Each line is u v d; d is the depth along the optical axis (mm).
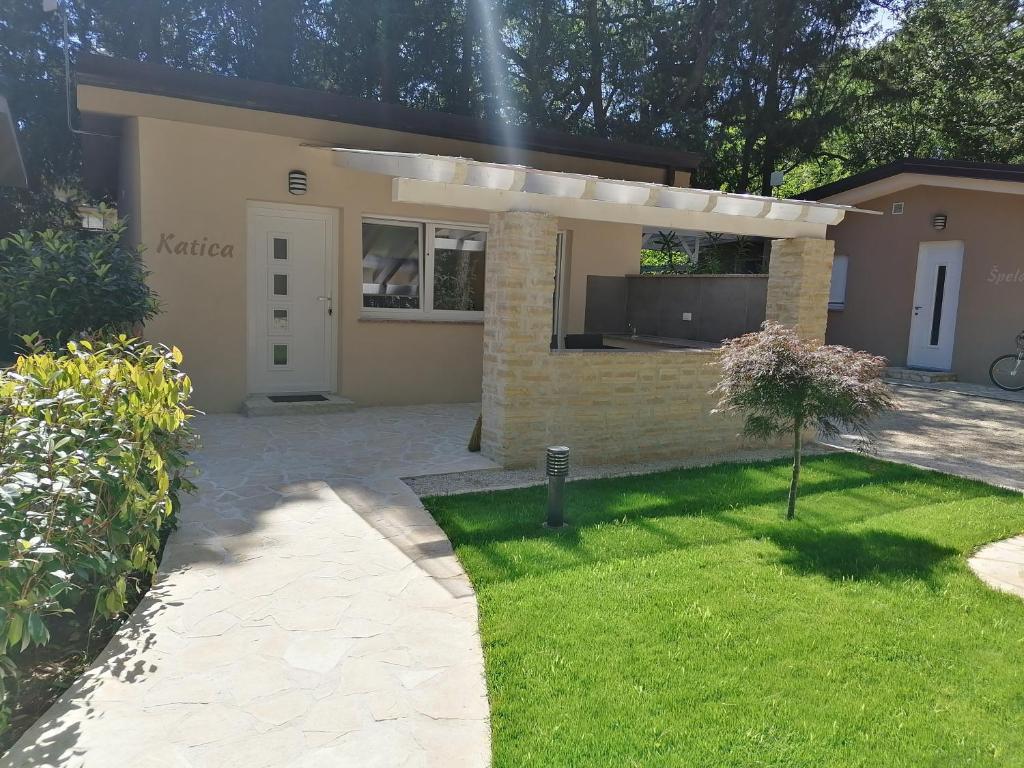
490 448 6430
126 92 7449
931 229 13297
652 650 3234
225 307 8102
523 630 3385
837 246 15172
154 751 2486
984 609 3719
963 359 12938
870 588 3953
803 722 2727
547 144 9828
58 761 2420
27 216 14531
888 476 6406
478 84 17875
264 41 15672
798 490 5895
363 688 2902
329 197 8492
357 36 15930
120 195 9891
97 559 2975
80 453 3012
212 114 7867
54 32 13961
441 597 3732
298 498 5266
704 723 2715
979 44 18875
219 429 7430
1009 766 2506
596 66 17938
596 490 5746
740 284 9328
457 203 5695
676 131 17453
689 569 4164
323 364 8961
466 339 9672
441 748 2549
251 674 2979
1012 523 5098
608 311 10961
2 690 2465
